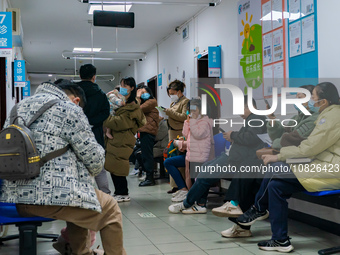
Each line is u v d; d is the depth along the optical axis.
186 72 8.70
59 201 2.04
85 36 10.05
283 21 4.82
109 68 15.23
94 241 3.05
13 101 7.66
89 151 2.20
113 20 6.30
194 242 3.33
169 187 6.36
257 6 5.50
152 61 11.50
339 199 3.09
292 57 4.64
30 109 2.18
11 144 2.00
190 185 4.92
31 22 8.67
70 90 2.59
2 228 3.33
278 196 3.06
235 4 6.24
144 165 6.60
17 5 7.48
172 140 5.44
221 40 6.85
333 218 3.52
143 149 6.56
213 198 5.38
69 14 8.11
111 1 6.22
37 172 2.03
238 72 6.12
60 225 3.92
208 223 4.00
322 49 4.11
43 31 9.49
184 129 4.89
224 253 3.03
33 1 7.27
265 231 3.66
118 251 2.36
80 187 2.17
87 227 2.23
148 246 3.22
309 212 3.88
